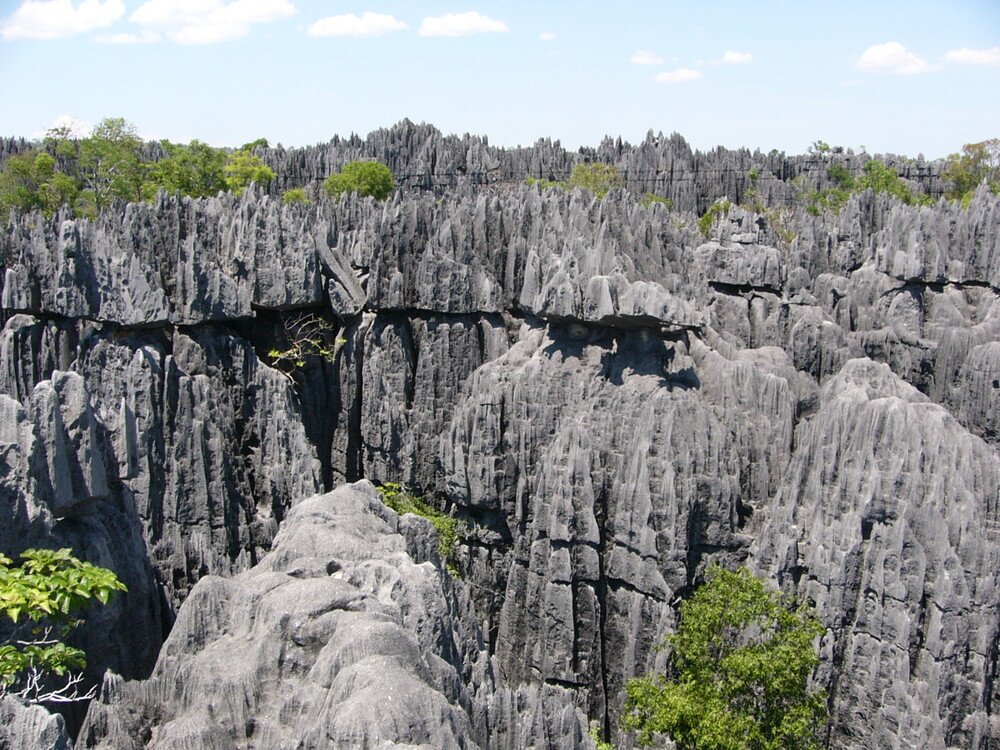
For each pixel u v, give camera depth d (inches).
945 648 1824.6
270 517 2274.9
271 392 2324.1
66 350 2193.7
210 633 1214.9
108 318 2139.5
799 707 1734.7
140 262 2166.6
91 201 4854.8
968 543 1840.6
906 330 3014.3
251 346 2352.4
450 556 2395.4
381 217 2694.4
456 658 1374.3
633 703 1870.1
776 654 1748.3
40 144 6899.6
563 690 1772.9
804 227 3420.3
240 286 2410.2
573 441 2191.2
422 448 2586.1
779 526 2038.6
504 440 2353.6
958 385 2859.3
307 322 2556.6
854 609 1929.1
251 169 6102.4
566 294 2245.3
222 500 2165.4
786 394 2225.6
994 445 2706.7
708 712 1727.4
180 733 1047.6
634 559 2138.3
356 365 2591.0
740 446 2203.5
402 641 1117.7
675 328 2288.4
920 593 1845.5
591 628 2202.3
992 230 3029.0
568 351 2340.1
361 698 985.5
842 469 1975.9
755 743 1729.8
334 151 6909.5
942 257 3026.6
